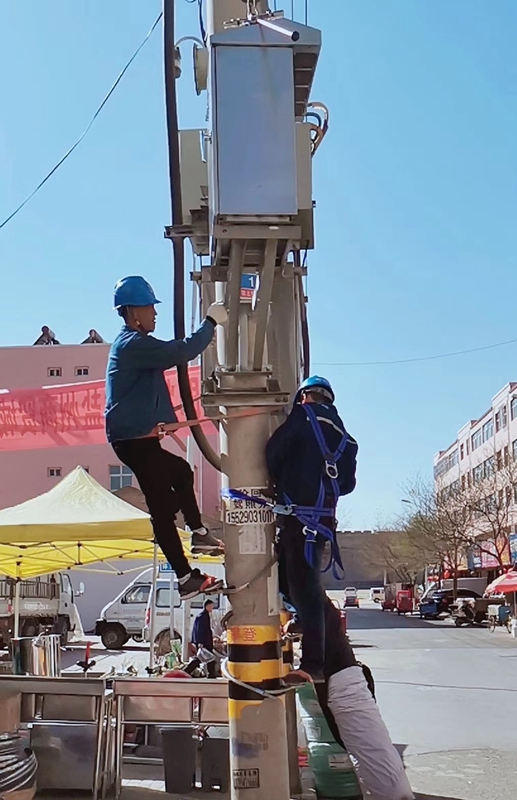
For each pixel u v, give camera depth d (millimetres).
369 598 103312
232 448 4668
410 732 11766
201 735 8781
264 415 4707
